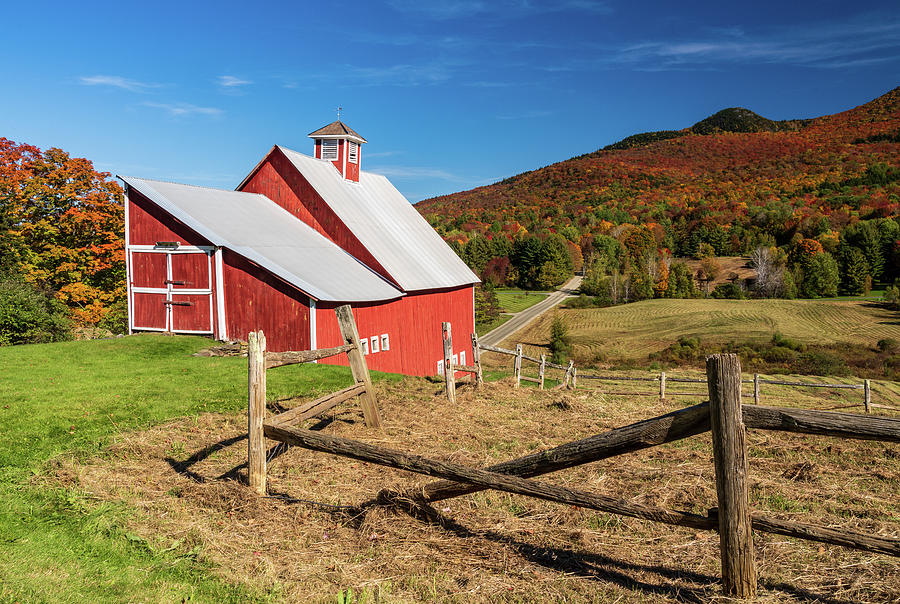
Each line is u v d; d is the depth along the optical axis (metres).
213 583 4.52
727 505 4.09
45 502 6.03
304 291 18.91
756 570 4.51
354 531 5.50
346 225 24.78
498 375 23.36
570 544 5.11
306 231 25.09
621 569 4.65
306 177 25.61
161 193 21.83
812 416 3.86
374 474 7.11
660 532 5.30
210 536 5.30
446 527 5.48
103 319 32.28
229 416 10.02
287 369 15.44
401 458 5.45
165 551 5.04
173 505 6.01
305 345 19.19
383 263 24.34
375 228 27.09
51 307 27.86
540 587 4.40
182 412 10.22
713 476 6.73
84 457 7.55
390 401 12.05
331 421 9.89
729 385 4.04
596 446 4.61
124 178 21.80
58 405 10.21
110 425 9.18
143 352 18.12
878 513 5.63
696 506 5.84
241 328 20.30
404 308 24.19
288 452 7.89
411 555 4.96
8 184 31.31
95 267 32.75
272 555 5.00
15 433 8.48
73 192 32.66
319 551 5.08
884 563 4.55
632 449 4.50
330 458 7.68
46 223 32.00
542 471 4.92
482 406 12.08
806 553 4.77
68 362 15.71
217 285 20.45
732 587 4.13
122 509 5.87
